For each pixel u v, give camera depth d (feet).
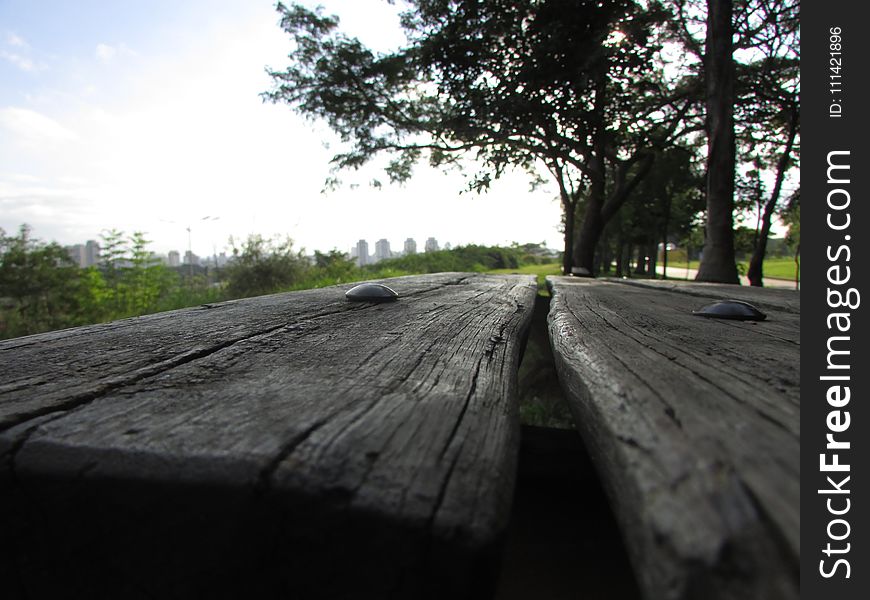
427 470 1.99
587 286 15.03
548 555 4.76
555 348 5.39
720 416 2.20
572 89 38.06
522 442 5.71
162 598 1.97
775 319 6.64
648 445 1.97
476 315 6.71
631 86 43.04
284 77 54.60
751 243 93.04
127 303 43.09
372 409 2.67
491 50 40.96
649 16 38.58
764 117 55.06
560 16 37.19
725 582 1.25
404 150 59.62
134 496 2.00
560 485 5.59
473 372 3.57
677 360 3.53
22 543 2.08
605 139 41.96
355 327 5.50
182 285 47.62
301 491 1.86
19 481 2.07
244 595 1.93
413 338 4.89
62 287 46.06
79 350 4.11
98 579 2.04
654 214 95.09
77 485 2.03
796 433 1.98
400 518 1.74
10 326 41.32
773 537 1.32
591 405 2.89
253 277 51.47
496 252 119.55
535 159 49.90
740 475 1.60
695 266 202.90
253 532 1.91
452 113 45.93
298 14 51.11
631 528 1.70
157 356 3.90
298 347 4.37
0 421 2.43
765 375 3.01
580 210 96.53
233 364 3.72
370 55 52.70
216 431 2.30
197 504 1.96
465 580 1.70
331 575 1.83
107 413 2.57
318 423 2.43
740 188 77.56
